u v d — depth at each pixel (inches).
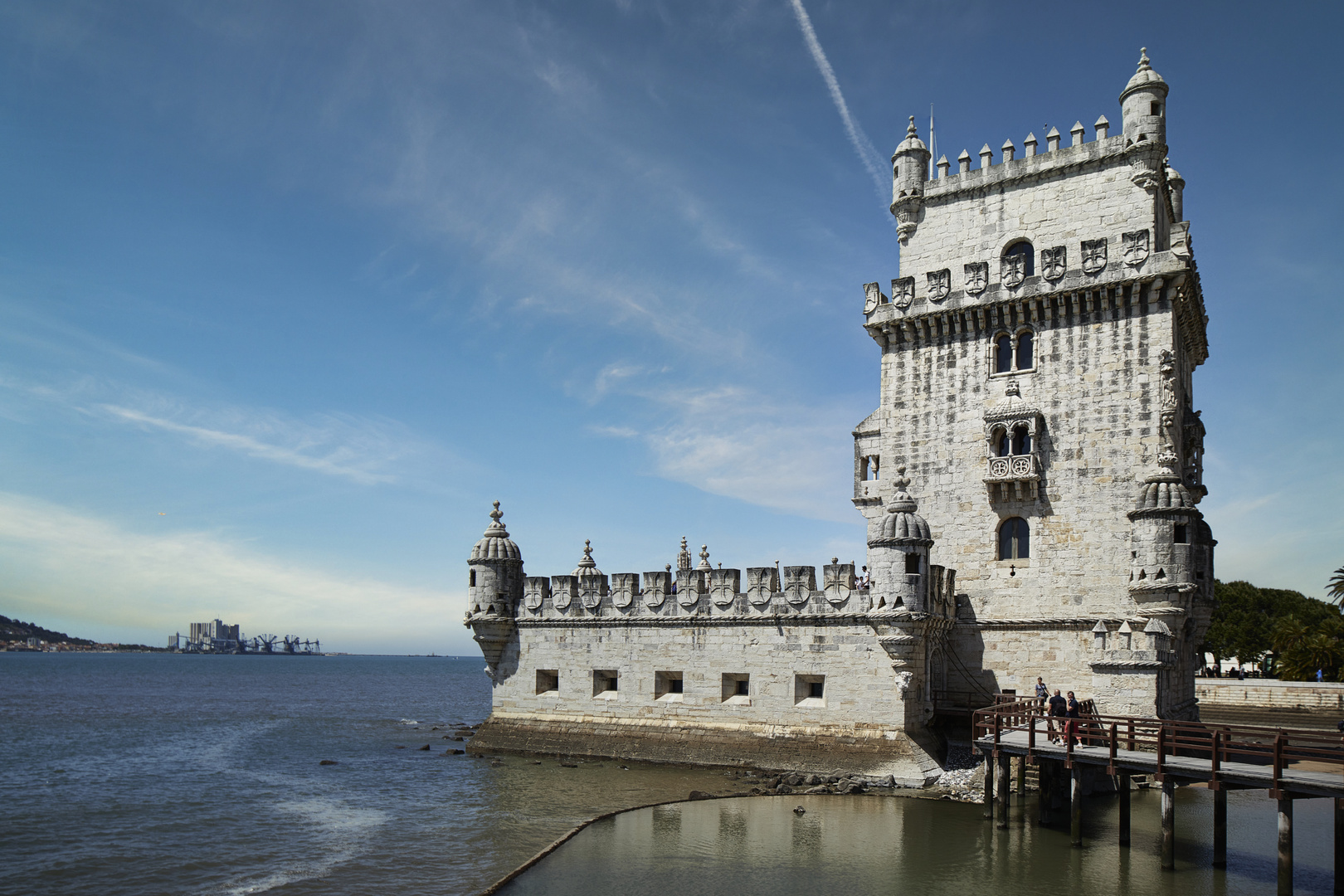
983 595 1958.7
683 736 1985.7
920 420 2091.5
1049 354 1950.1
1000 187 2084.2
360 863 1321.4
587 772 1935.3
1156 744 1331.2
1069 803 1659.7
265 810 1702.8
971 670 1946.4
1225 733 1236.5
